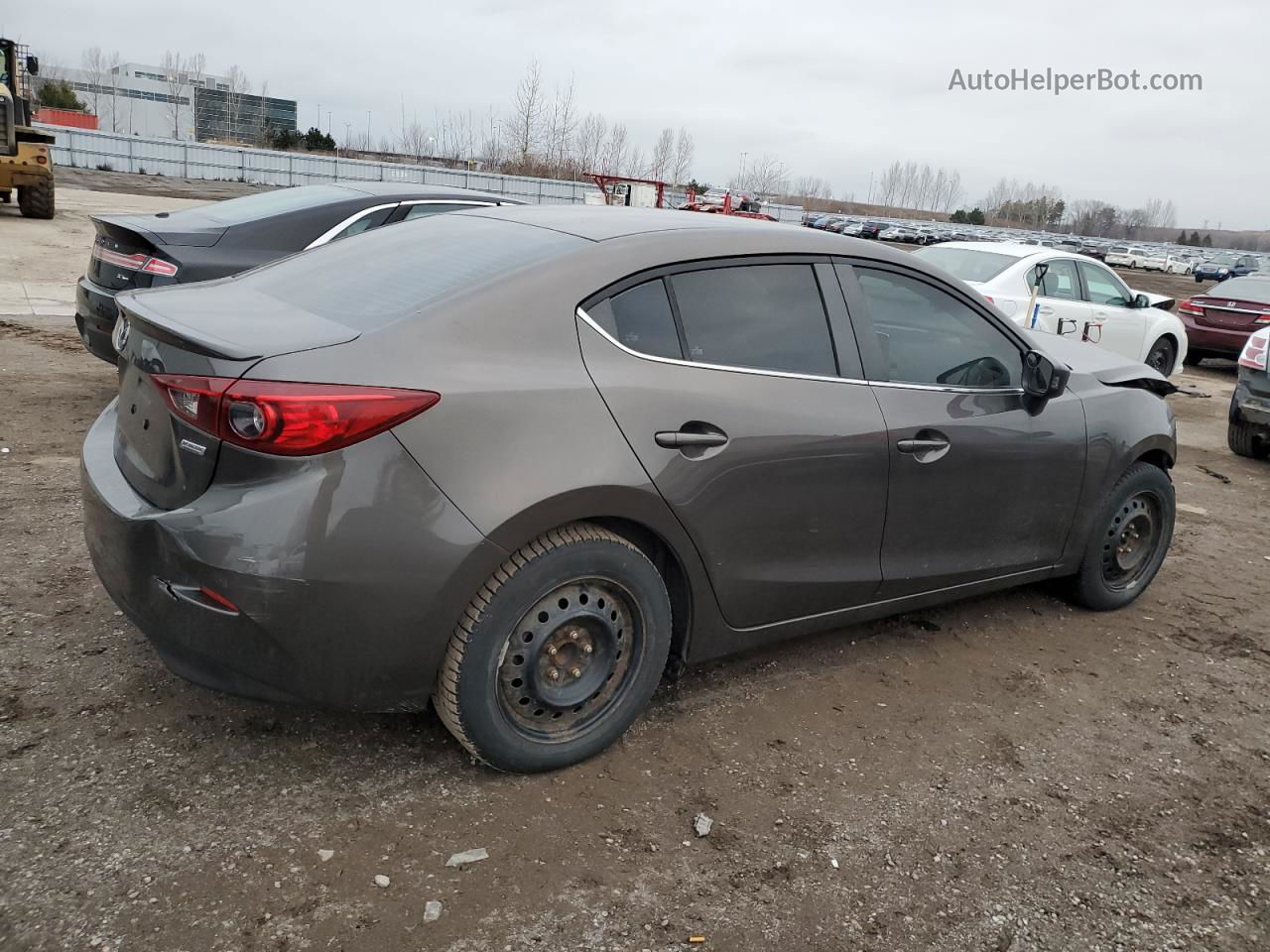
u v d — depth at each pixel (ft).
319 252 11.16
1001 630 13.99
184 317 8.73
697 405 9.55
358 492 7.85
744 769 9.91
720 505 9.77
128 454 9.19
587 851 8.44
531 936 7.43
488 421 8.34
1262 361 25.73
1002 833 9.27
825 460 10.45
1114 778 10.41
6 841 7.86
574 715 9.55
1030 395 12.60
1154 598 15.80
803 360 10.53
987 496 12.25
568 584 9.05
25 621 11.40
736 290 10.21
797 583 10.72
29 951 6.82
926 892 8.36
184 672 8.54
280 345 8.06
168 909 7.32
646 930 7.61
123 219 19.57
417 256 10.11
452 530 8.14
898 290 11.59
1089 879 8.74
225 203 21.84
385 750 9.60
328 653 8.06
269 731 9.71
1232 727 11.75
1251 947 8.07
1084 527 13.89
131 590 8.42
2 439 18.13
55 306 32.71
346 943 7.18
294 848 8.11
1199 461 26.84
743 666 12.13
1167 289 132.57
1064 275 34.55
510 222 10.72
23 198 60.64
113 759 9.04
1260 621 15.16
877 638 13.37
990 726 11.26
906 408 11.23
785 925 7.82
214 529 7.79
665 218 10.90
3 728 9.33
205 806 8.52
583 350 9.06
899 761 10.34
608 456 8.89
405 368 8.14
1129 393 14.38
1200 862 9.12
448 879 7.93
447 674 8.63
